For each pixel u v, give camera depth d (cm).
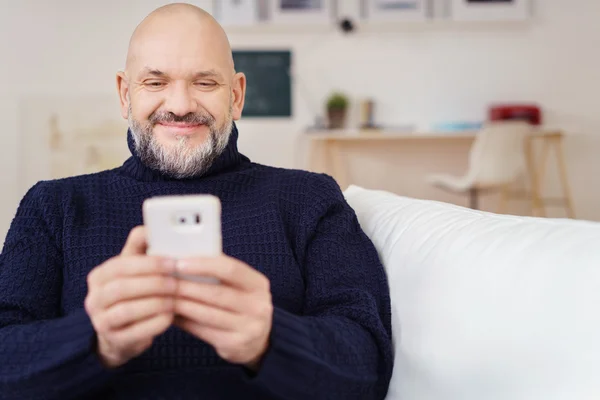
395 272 99
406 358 88
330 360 80
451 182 382
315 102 422
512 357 67
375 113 421
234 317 68
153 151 109
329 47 418
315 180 117
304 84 421
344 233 108
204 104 109
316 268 103
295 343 76
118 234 105
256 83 421
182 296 67
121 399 89
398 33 418
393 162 429
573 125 425
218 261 66
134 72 109
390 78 420
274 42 418
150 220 65
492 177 361
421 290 89
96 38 404
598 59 422
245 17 412
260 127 424
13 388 77
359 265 103
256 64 419
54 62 403
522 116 405
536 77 422
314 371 77
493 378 69
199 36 108
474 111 423
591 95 424
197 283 67
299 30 417
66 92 404
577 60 422
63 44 402
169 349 92
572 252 67
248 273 68
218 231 66
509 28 419
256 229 106
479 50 420
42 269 101
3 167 396
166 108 108
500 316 71
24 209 109
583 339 60
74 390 76
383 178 430
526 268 71
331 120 404
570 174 430
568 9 419
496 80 421
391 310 97
